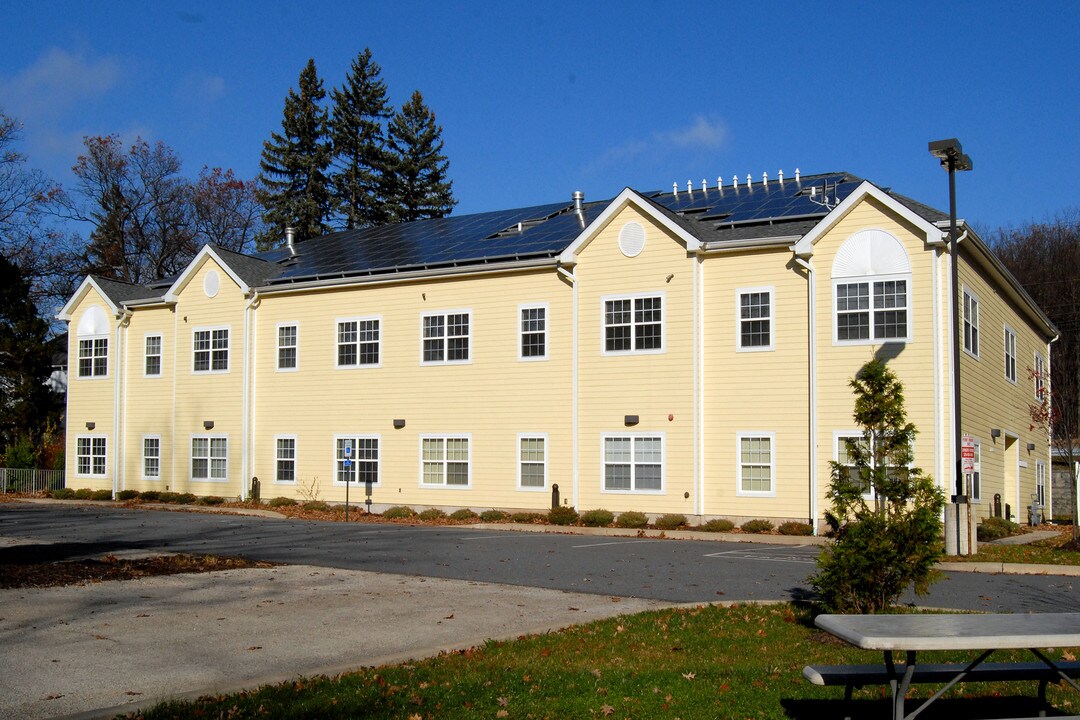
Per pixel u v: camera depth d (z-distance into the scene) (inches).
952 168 880.3
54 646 423.5
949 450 983.6
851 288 1037.8
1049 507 1633.9
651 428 1138.7
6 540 867.4
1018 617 315.6
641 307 1154.7
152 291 1644.9
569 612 524.4
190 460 1488.7
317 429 1378.0
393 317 1332.4
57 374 2365.9
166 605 526.9
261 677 377.7
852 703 343.6
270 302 1434.5
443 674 379.6
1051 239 2564.0
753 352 1095.6
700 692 353.1
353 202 2955.2
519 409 1228.5
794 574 676.7
